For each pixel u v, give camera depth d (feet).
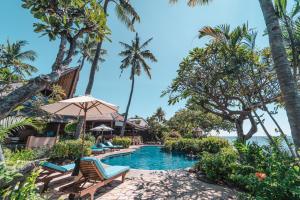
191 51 29.14
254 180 10.54
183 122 101.81
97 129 67.31
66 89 59.21
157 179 22.72
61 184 19.12
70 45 10.84
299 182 9.11
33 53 85.56
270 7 13.52
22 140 49.55
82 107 21.74
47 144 34.73
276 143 13.09
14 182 6.96
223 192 18.20
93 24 11.42
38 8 10.77
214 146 50.57
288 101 11.53
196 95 31.89
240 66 22.97
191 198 16.48
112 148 58.44
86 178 16.80
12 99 7.27
